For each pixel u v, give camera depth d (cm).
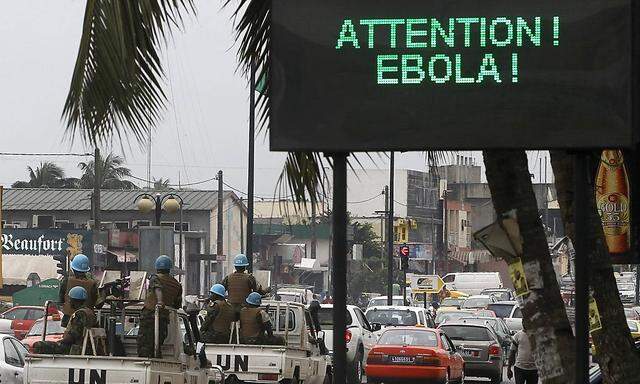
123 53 1252
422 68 1287
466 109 1280
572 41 1270
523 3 1277
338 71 1298
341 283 1309
